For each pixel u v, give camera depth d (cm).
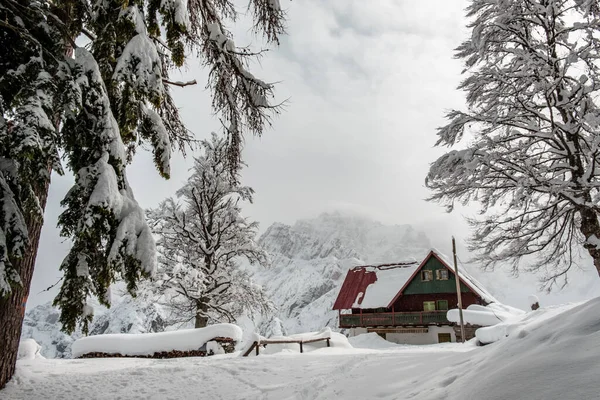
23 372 752
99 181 476
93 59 514
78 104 472
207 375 869
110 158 505
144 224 511
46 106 459
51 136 449
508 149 1380
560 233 1445
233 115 799
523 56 1338
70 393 689
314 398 567
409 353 845
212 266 2088
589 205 1218
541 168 1369
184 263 2064
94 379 812
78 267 501
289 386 693
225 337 1466
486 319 2472
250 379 812
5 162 496
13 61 555
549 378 254
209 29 726
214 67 764
